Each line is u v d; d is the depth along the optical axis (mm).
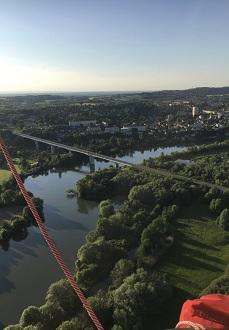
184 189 96125
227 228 76562
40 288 60812
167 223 76000
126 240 69625
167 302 52688
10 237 81500
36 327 42438
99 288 57594
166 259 66000
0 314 54031
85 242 77938
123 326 46438
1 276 64938
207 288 53562
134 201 90688
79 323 46406
